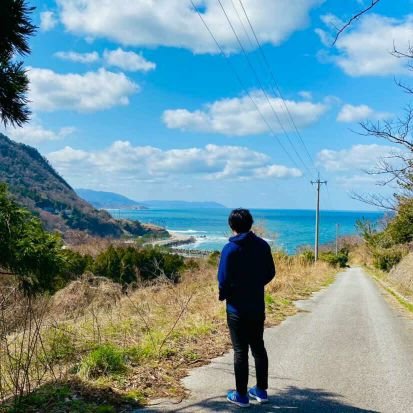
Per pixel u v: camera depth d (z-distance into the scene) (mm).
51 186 193500
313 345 7414
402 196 11820
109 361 5246
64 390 4391
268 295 12977
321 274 29312
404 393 4883
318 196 46469
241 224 4383
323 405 4426
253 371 5691
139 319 8484
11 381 4676
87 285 9453
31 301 4836
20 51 4148
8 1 3822
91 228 135500
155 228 165500
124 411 4105
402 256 34000
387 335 8727
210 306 10125
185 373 5383
